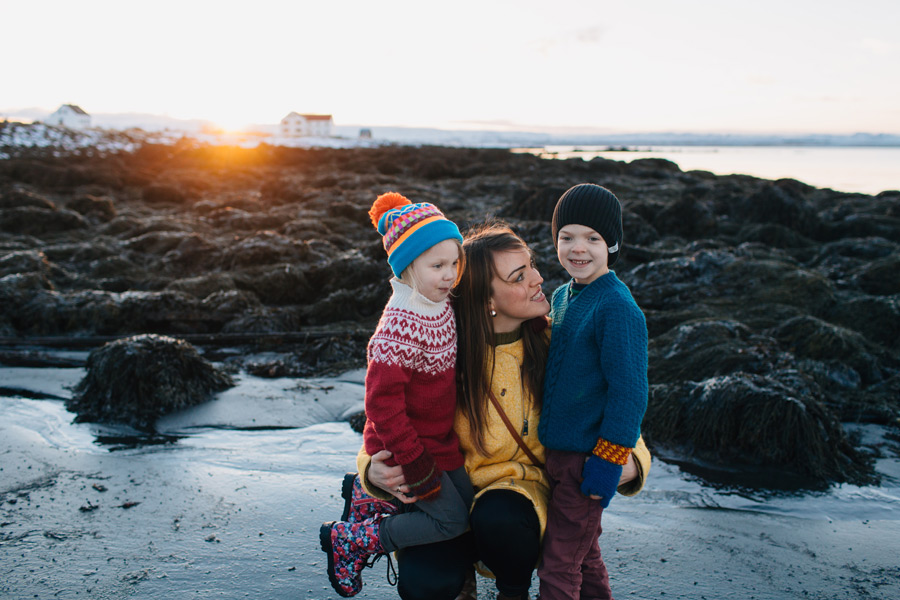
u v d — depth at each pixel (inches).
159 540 121.6
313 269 350.6
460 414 87.6
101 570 111.4
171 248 449.1
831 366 214.4
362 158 1433.3
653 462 164.2
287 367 234.7
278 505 136.6
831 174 1636.3
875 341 251.0
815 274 294.2
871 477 155.6
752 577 112.3
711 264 312.8
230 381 215.8
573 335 83.8
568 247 84.8
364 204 676.1
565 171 1178.6
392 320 79.7
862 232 506.3
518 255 83.6
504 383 86.0
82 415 188.1
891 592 108.7
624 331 79.0
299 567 113.3
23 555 115.4
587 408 82.1
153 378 195.2
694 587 109.0
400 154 1594.5
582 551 82.2
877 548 123.0
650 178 1134.4
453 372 84.1
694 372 205.6
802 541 125.1
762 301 278.2
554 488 85.4
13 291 288.4
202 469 154.6
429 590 81.2
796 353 224.5
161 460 159.6
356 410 196.2
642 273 317.7
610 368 78.8
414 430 79.3
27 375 223.6
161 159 1504.7
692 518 133.8
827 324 231.5
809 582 111.3
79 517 130.0
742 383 174.1
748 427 165.6
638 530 128.1
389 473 80.6
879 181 1370.6
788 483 152.2
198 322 285.3
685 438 173.9
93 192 861.8
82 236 530.9
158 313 283.4
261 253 385.1
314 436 177.5
